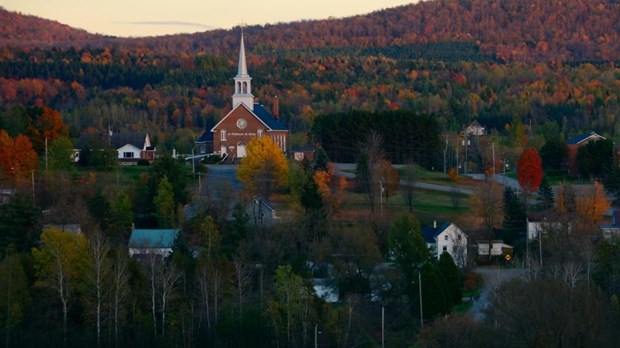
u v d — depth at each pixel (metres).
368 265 163.38
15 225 173.62
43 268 157.50
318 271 169.50
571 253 169.62
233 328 150.00
